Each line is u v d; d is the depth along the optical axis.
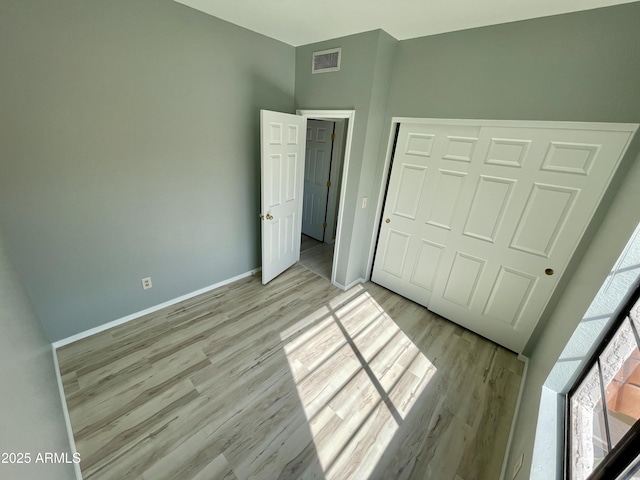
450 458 1.49
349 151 2.63
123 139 1.95
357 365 2.07
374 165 2.75
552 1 1.52
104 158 1.90
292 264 3.59
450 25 1.97
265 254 2.92
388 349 2.26
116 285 2.22
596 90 1.62
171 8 1.92
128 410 1.62
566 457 0.92
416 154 2.54
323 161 4.18
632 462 0.59
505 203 2.11
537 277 2.06
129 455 1.40
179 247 2.53
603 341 1.07
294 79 2.93
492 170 2.12
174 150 2.23
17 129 1.55
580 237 1.83
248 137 2.72
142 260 2.31
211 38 2.18
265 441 1.51
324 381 1.91
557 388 1.22
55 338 2.00
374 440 1.55
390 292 3.12
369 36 2.21
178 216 2.43
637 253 0.98
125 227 2.13
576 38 1.62
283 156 2.80
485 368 2.12
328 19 2.06
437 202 2.51
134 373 1.87
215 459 1.41
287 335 2.33
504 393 1.90
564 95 1.72
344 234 2.93
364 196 2.80
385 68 2.35
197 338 2.23
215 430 1.55
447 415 1.72
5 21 1.40
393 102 2.51
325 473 1.39
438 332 2.50
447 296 2.63
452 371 2.07
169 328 2.32
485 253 2.30
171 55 2.01
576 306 1.39
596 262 1.39
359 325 2.53
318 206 4.43
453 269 2.53
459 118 2.17
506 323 2.29
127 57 1.82
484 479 1.40
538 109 1.83
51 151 1.69
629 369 0.87
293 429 1.58
